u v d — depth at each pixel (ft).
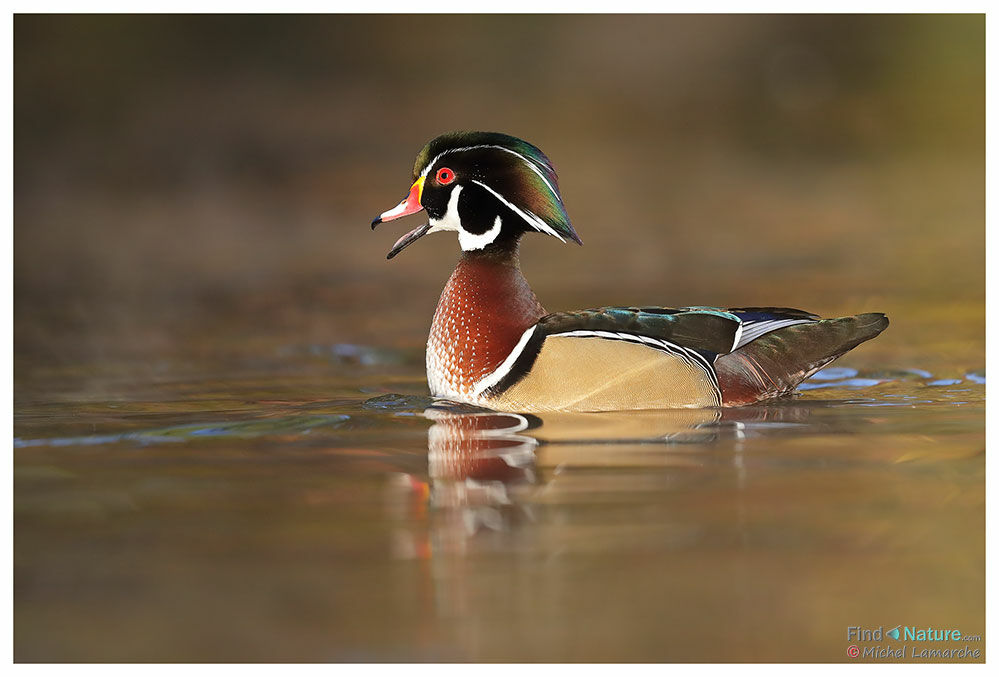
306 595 24.49
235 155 113.19
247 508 29.35
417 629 23.09
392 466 32.60
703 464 32.42
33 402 41.45
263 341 53.36
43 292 65.41
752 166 113.19
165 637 22.98
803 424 36.86
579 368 38.29
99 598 24.56
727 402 39.24
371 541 27.14
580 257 76.28
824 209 93.56
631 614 23.67
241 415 39.06
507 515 28.63
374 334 54.95
